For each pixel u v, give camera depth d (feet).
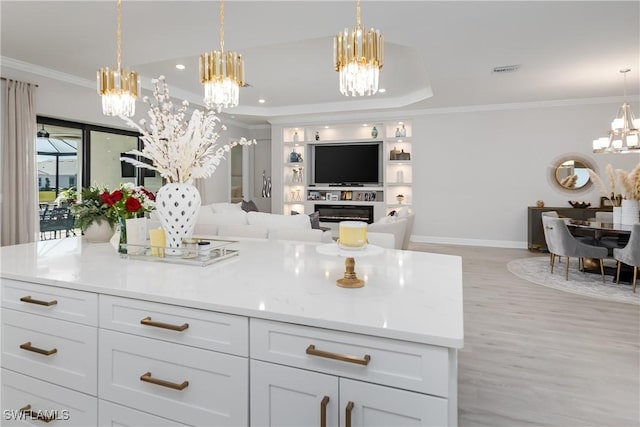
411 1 9.84
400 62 16.38
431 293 4.08
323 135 28.27
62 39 12.27
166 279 4.62
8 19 10.87
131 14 10.52
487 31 11.81
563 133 21.43
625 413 6.05
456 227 23.76
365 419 3.19
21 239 14.24
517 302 11.88
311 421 3.37
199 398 3.81
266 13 10.40
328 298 3.88
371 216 26.21
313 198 27.94
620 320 10.27
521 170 22.30
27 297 4.74
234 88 8.62
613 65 15.20
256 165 30.71
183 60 16.26
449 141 23.72
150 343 4.03
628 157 20.47
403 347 3.07
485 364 7.73
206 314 3.77
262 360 3.54
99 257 6.01
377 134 26.32
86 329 4.39
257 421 3.58
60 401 4.57
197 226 11.88
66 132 16.90
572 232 16.93
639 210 15.61
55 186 16.44
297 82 19.66
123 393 4.18
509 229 22.66
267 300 3.80
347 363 3.24
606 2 9.99
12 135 13.99
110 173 18.97
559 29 11.69
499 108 22.52
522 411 6.11
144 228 6.21
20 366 4.83
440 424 2.96
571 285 13.91
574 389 6.77
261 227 11.05
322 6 10.02
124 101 8.99
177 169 5.94
